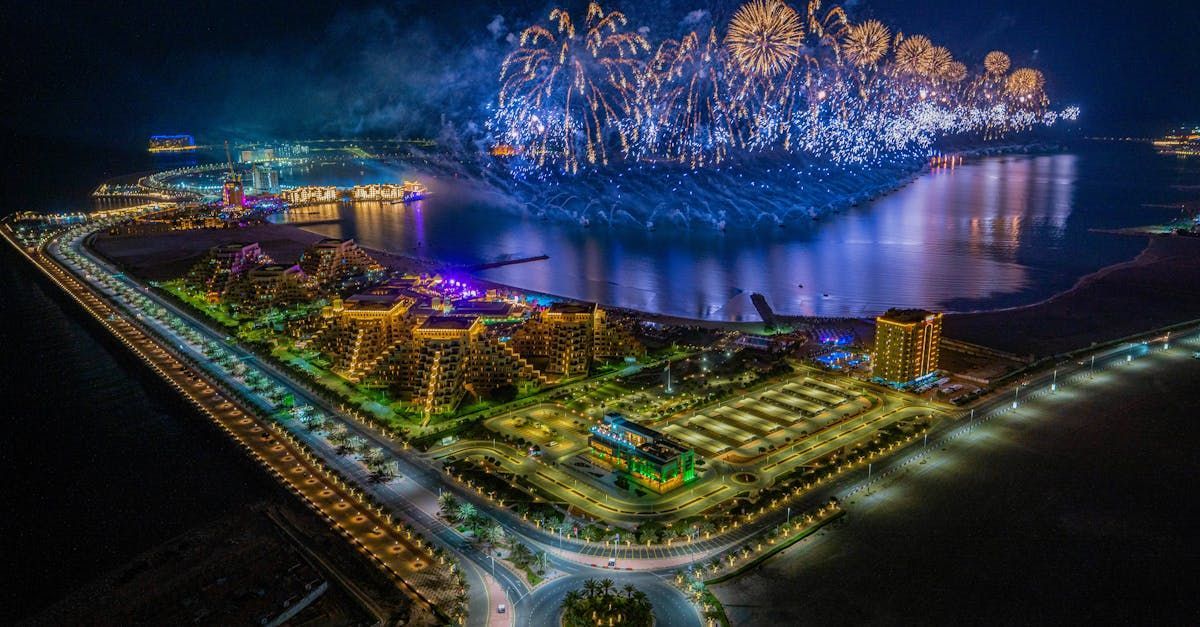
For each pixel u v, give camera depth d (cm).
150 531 19662
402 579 17375
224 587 16888
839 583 17038
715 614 15975
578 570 17825
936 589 16762
